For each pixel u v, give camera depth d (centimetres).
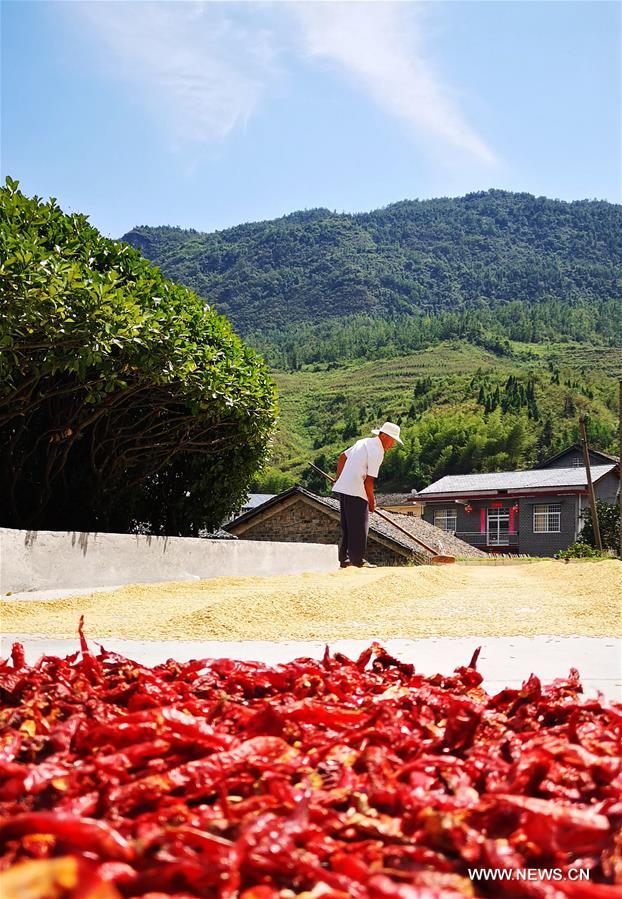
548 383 14138
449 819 129
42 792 150
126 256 1121
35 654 455
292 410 17538
